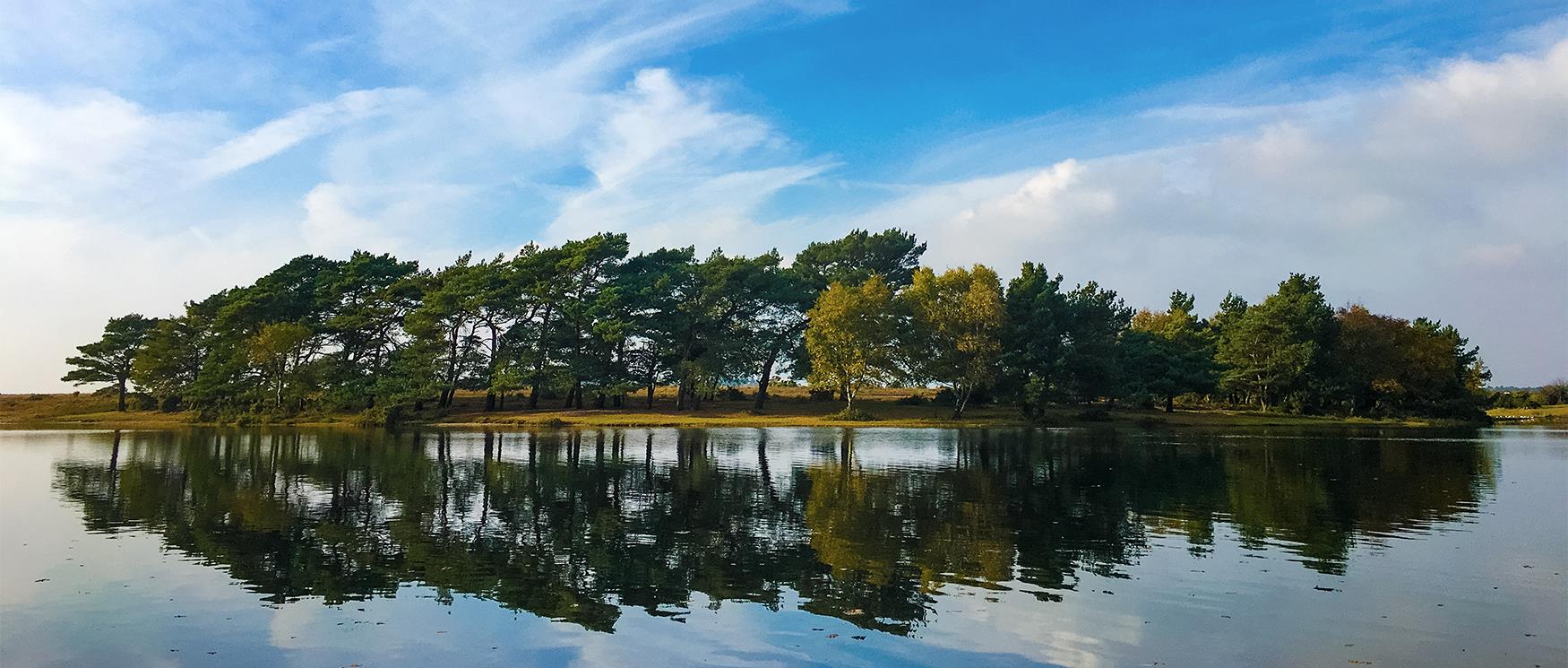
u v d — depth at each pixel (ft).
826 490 89.92
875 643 38.17
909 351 250.98
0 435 202.28
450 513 74.90
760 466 116.06
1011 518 71.61
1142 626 40.55
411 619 42.04
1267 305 284.00
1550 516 71.97
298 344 261.85
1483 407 313.94
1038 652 36.86
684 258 304.30
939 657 36.27
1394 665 35.06
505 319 263.08
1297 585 48.29
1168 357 276.00
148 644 38.17
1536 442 167.43
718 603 44.62
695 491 89.35
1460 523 68.80
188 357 314.35
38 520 71.41
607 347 269.64
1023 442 166.09
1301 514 73.51
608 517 72.33
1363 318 281.54
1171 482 96.89
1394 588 47.42
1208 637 38.83
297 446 158.81
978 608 43.60
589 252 259.19
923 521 70.13
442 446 156.25
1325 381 269.44
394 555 56.95
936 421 238.48
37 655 36.73
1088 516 72.74
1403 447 151.94
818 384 255.91
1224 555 56.49
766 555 56.70
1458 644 37.70
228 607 44.04
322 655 36.78
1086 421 248.11
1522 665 34.96
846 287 264.72
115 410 327.88
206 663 35.73
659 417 247.29
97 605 44.32
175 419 278.46
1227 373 284.41
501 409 264.52
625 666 35.35
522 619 41.96
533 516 73.31
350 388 251.19
